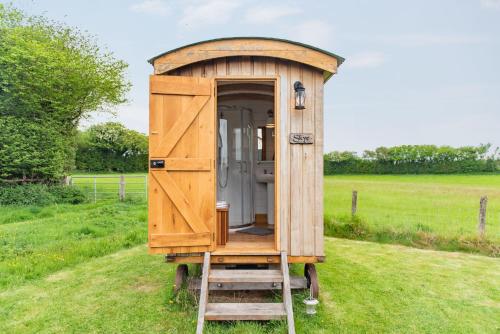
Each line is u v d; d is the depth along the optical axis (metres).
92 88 18.66
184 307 4.61
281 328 3.89
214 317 3.90
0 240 7.78
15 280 5.65
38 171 15.09
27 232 8.76
